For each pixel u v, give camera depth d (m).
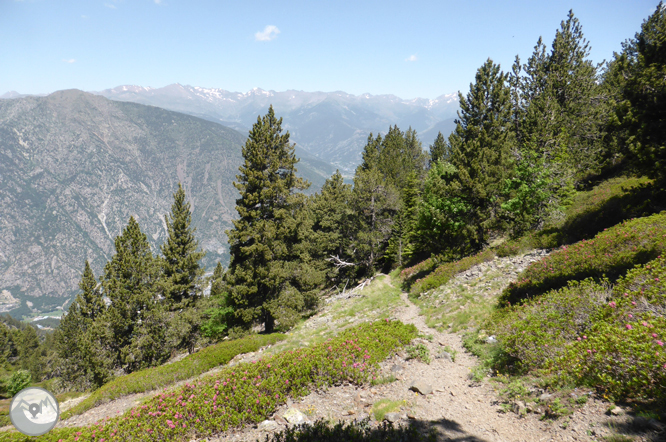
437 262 30.92
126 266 37.12
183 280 36.62
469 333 13.62
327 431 6.63
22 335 101.00
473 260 25.09
